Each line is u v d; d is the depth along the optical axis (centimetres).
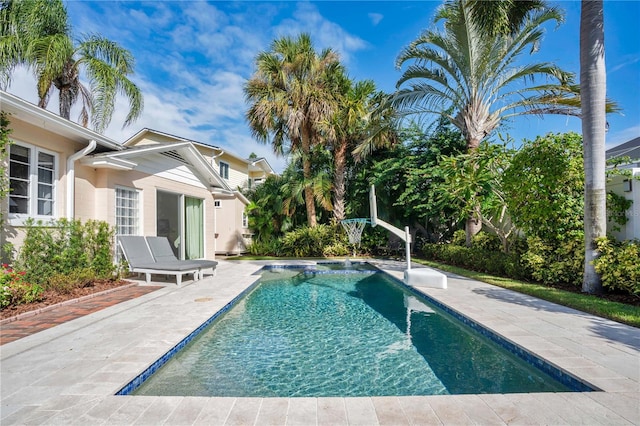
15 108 541
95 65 1023
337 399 254
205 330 466
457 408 240
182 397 256
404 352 421
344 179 1619
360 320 563
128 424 219
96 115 1023
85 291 626
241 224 1756
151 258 823
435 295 624
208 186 1236
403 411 237
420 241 1581
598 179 588
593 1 589
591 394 256
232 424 220
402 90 1123
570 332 395
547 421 223
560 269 655
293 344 449
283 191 1611
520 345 353
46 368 301
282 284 906
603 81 590
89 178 739
